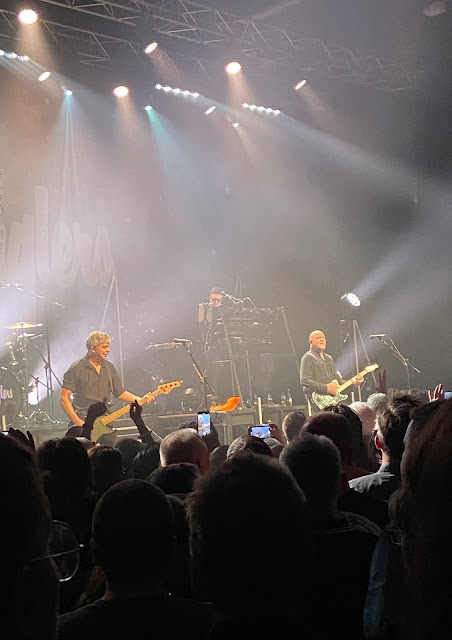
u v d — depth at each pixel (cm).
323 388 984
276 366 1194
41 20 990
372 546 215
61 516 271
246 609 117
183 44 1096
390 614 163
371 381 1241
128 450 457
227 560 117
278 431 542
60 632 167
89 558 248
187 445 326
